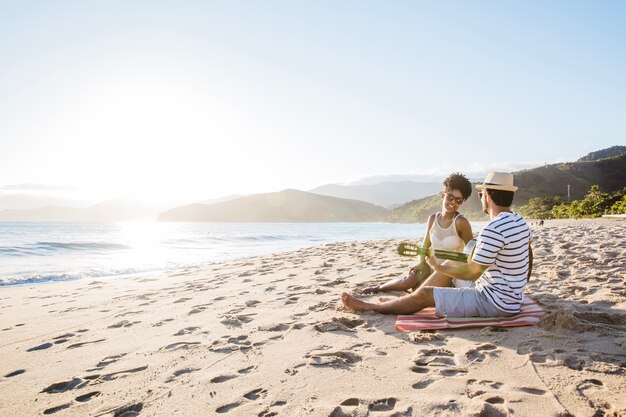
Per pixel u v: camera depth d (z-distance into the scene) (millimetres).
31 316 4969
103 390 2639
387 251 11891
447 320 3611
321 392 2439
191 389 2582
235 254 16422
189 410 2295
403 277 5059
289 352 3176
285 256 11914
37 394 2621
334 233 50969
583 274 5863
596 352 2797
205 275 8469
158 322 4395
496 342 3115
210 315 4594
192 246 22016
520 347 2980
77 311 5227
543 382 2406
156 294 6293
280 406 2287
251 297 5559
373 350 3127
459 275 3469
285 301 5117
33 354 3443
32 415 2326
